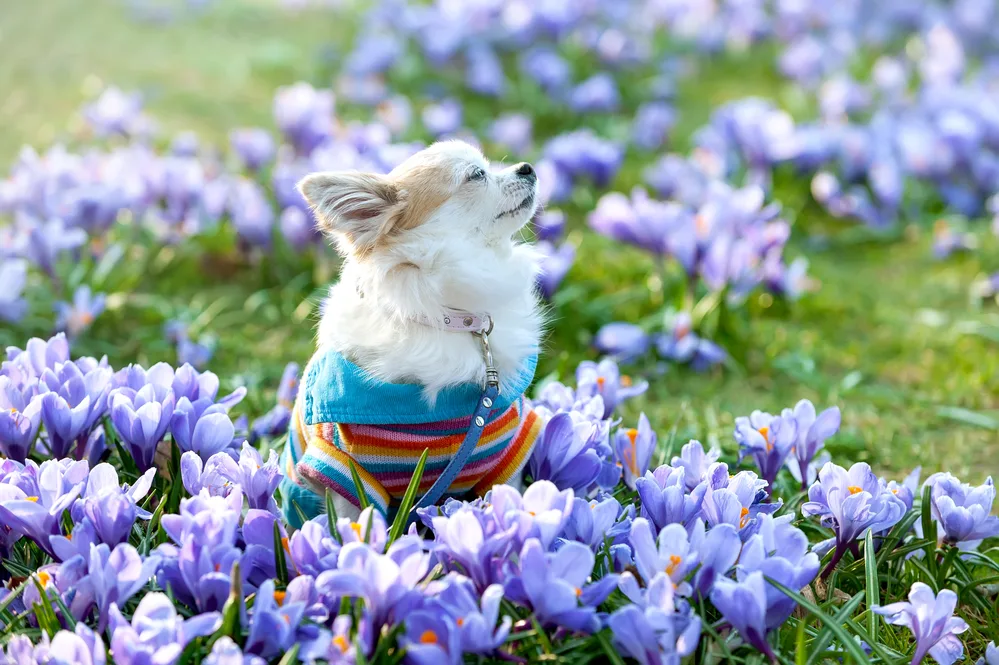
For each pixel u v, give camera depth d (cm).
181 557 109
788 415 129
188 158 205
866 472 121
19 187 178
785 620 113
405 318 122
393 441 120
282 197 181
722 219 174
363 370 121
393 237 123
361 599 109
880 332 181
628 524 117
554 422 125
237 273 188
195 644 108
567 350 171
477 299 123
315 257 185
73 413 125
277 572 114
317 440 121
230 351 169
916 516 127
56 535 112
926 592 110
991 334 176
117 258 176
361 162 184
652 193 229
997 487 146
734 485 120
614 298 178
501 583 110
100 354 166
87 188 178
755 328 175
